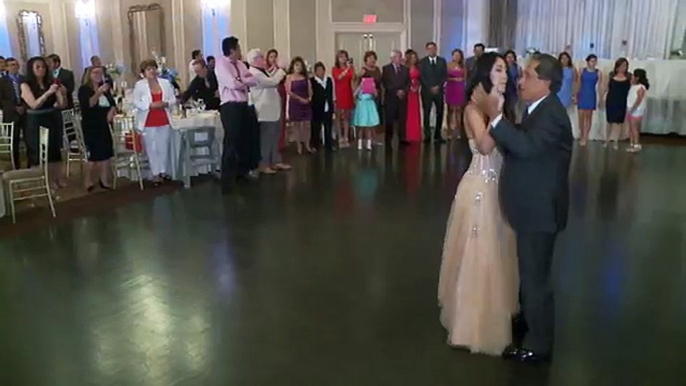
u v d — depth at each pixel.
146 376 2.90
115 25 10.99
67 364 3.02
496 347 3.04
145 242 4.84
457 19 12.09
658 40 11.25
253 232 5.07
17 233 5.12
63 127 7.21
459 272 3.12
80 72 11.25
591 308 3.56
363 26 11.23
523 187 2.76
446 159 8.27
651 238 4.79
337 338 3.25
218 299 3.75
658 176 7.12
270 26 10.15
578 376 2.86
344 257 4.46
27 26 10.48
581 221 5.25
